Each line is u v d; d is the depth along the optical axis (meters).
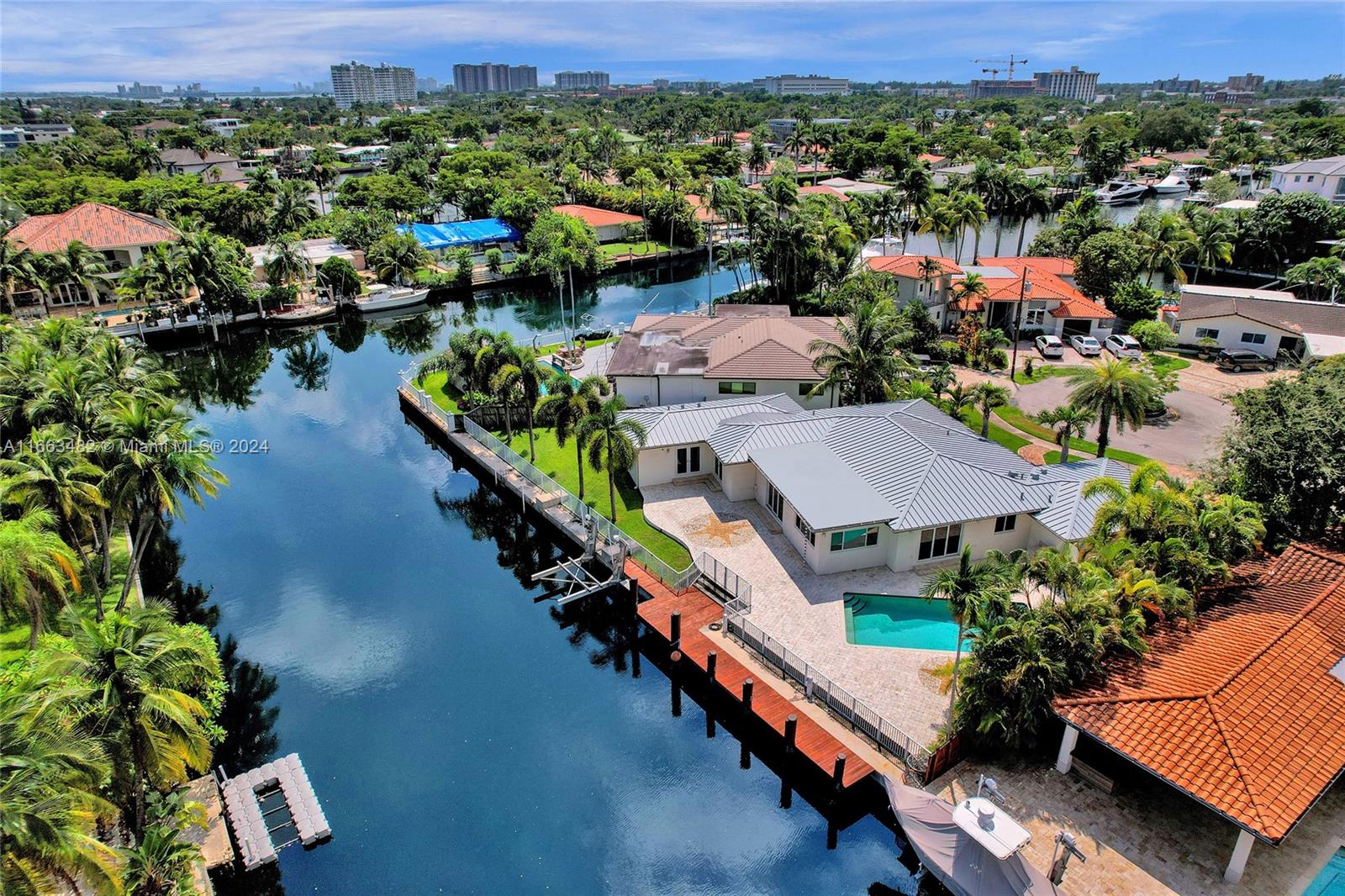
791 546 38.69
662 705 31.88
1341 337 58.66
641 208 123.75
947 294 71.81
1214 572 29.09
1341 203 106.12
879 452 39.69
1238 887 21.58
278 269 86.56
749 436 42.59
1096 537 31.17
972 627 26.16
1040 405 54.34
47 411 36.00
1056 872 21.56
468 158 146.12
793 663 29.94
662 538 39.97
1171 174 157.75
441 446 56.41
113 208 90.94
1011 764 25.67
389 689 32.59
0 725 17.45
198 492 35.53
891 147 166.50
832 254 81.88
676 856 25.27
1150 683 24.58
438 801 27.19
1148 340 65.38
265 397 67.12
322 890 24.02
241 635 35.91
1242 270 87.56
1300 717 22.86
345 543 44.00
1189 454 46.38
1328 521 34.06
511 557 42.72
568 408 42.94
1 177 113.44
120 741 20.59
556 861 25.05
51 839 16.62
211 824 25.41
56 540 27.61
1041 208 103.75
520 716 31.20
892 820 26.05
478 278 101.69
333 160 159.50
